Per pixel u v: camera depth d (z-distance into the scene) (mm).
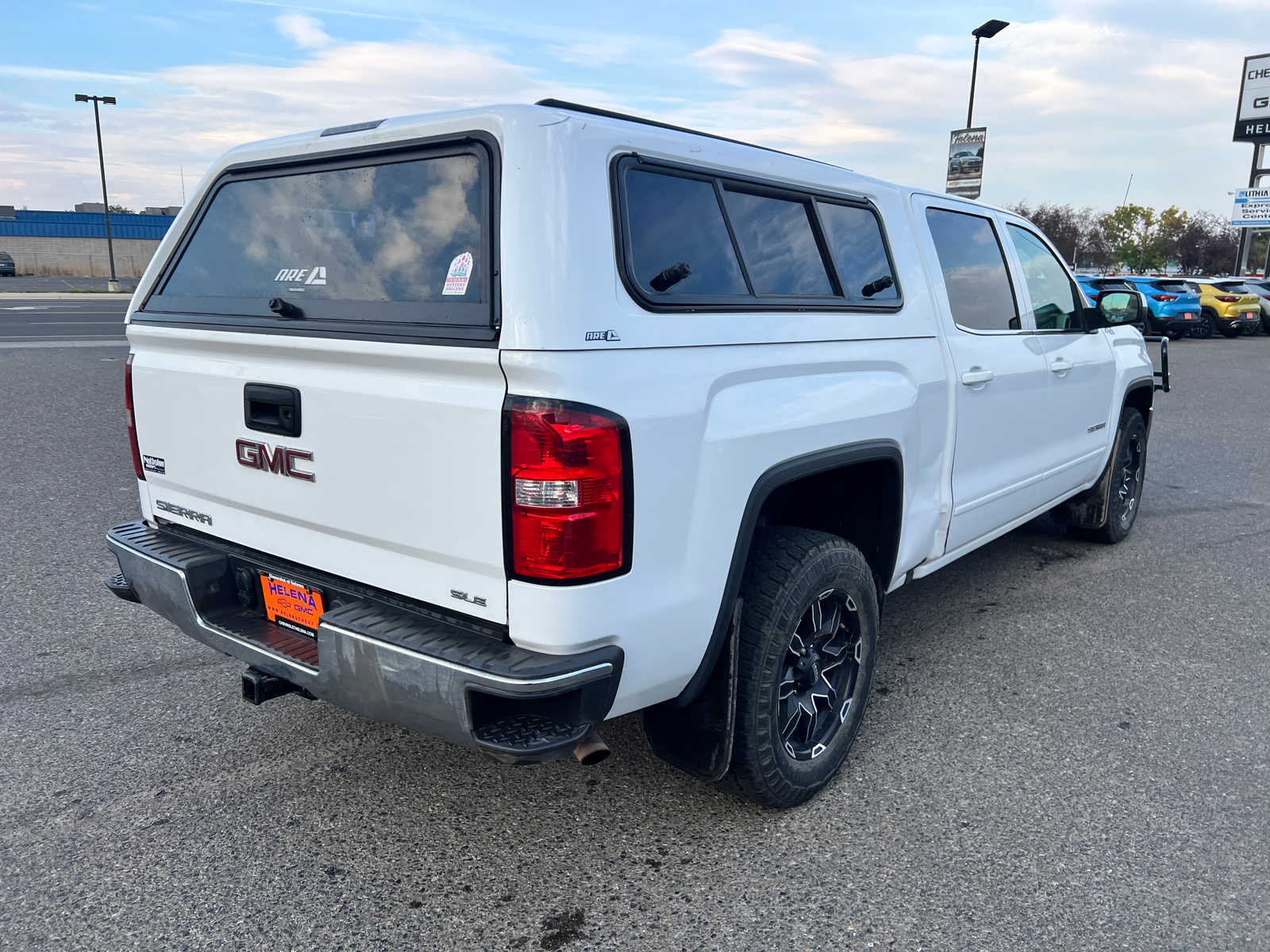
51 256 56312
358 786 3057
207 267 2906
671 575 2332
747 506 2518
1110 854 2732
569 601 2105
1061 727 3521
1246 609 4801
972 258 3918
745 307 2576
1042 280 4543
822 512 3375
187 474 2938
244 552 2842
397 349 2225
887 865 2672
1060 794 3051
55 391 10656
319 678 2422
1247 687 3881
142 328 2982
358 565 2498
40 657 3975
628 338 2188
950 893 2547
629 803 2982
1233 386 14797
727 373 2453
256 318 2656
